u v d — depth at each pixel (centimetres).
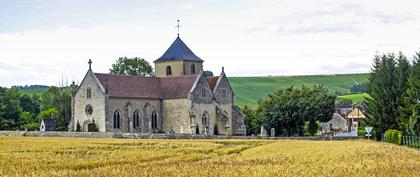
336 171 3756
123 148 7412
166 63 14088
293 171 3809
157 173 3812
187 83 12950
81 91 12569
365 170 3762
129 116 12494
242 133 13538
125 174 3762
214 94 13250
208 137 11219
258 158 5281
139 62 16412
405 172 3544
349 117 18600
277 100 13962
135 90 12762
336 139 11650
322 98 13712
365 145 7119
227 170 3975
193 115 12619
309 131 13912
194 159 5672
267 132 13925
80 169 4597
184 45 14338
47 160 5156
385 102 10581
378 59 10950
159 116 13038
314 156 5328
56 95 17138
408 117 9488
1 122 15562
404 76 10525
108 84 12419
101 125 12206
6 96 16312
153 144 8481
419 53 9606
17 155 5756
